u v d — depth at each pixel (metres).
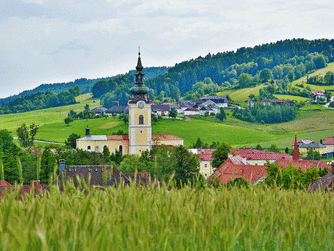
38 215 17.78
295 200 23.08
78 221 15.72
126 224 16.88
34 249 14.74
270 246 17.59
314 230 18.23
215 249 16.14
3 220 14.27
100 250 14.64
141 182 22.52
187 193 22.28
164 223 17.28
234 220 18.98
